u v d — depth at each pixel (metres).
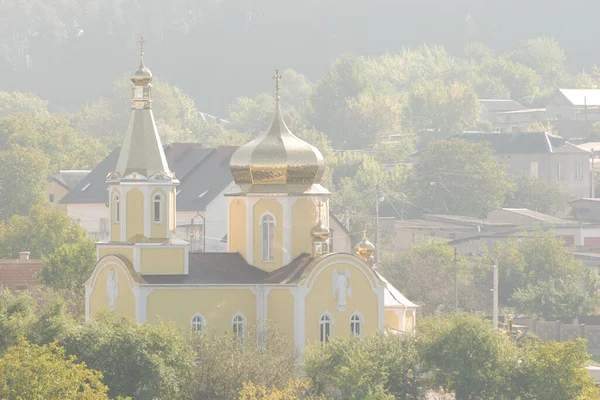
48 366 184.00
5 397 180.38
